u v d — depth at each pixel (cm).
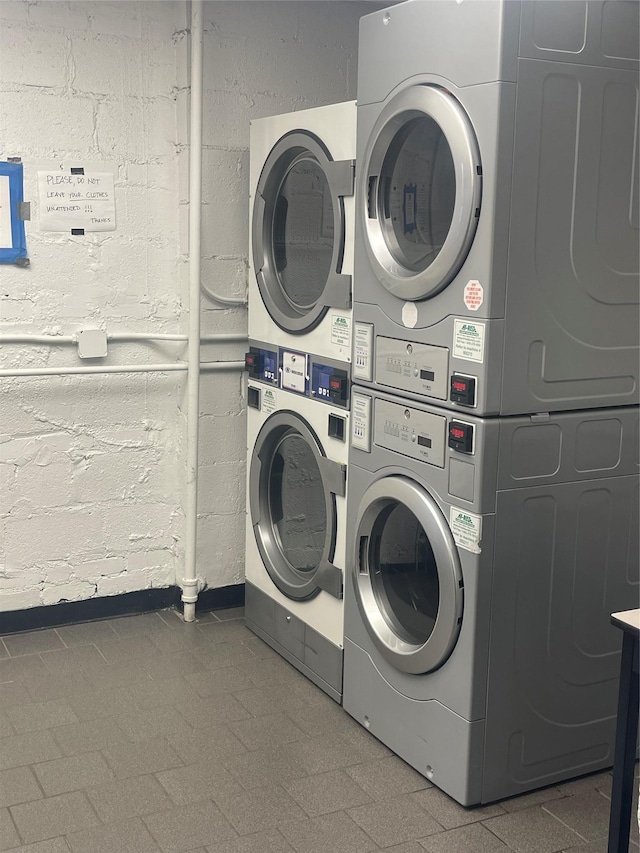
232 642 318
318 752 251
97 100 301
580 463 226
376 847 211
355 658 265
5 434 308
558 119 206
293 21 321
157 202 316
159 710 271
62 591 326
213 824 218
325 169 260
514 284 208
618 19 210
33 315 304
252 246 308
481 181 204
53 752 247
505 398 212
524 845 213
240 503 343
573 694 237
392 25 228
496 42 197
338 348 265
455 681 225
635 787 226
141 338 318
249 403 317
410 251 236
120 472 327
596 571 234
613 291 223
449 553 221
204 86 310
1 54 286
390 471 243
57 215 302
